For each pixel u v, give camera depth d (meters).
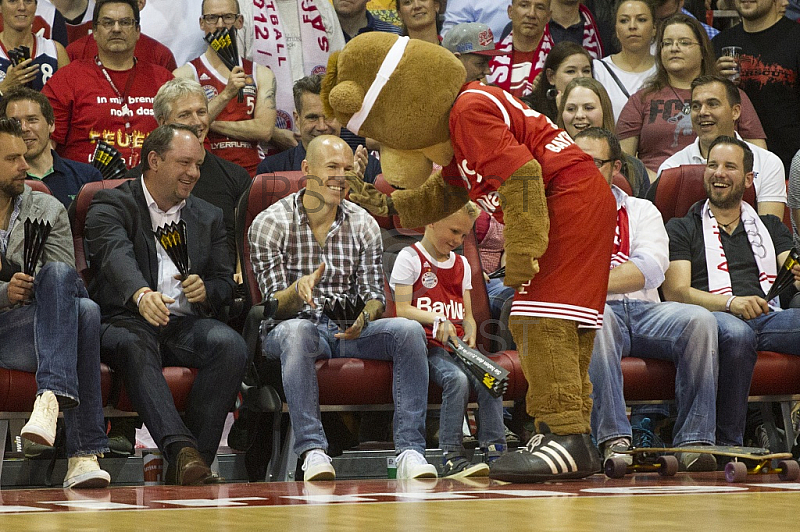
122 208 12.55
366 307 12.62
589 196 9.40
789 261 13.70
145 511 6.68
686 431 12.64
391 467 13.16
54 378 10.88
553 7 20.61
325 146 12.84
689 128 18.31
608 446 12.27
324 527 5.34
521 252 9.08
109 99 16.72
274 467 12.30
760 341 13.98
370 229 13.28
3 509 7.14
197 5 18.80
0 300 11.33
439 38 20.38
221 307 12.83
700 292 14.21
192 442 11.50
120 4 16.59
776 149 19.92
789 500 7.15
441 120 9.20
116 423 13.76
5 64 17.08
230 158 17.30
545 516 5.99
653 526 5.30
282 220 12.88
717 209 14.81
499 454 12.43
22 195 12.30
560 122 16.98
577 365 9.73
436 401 12.74
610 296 13.60
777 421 15.34
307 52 18.91
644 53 19.67
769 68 19.84
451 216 12.88
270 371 12.29
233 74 16.97
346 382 12.20
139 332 11.77
